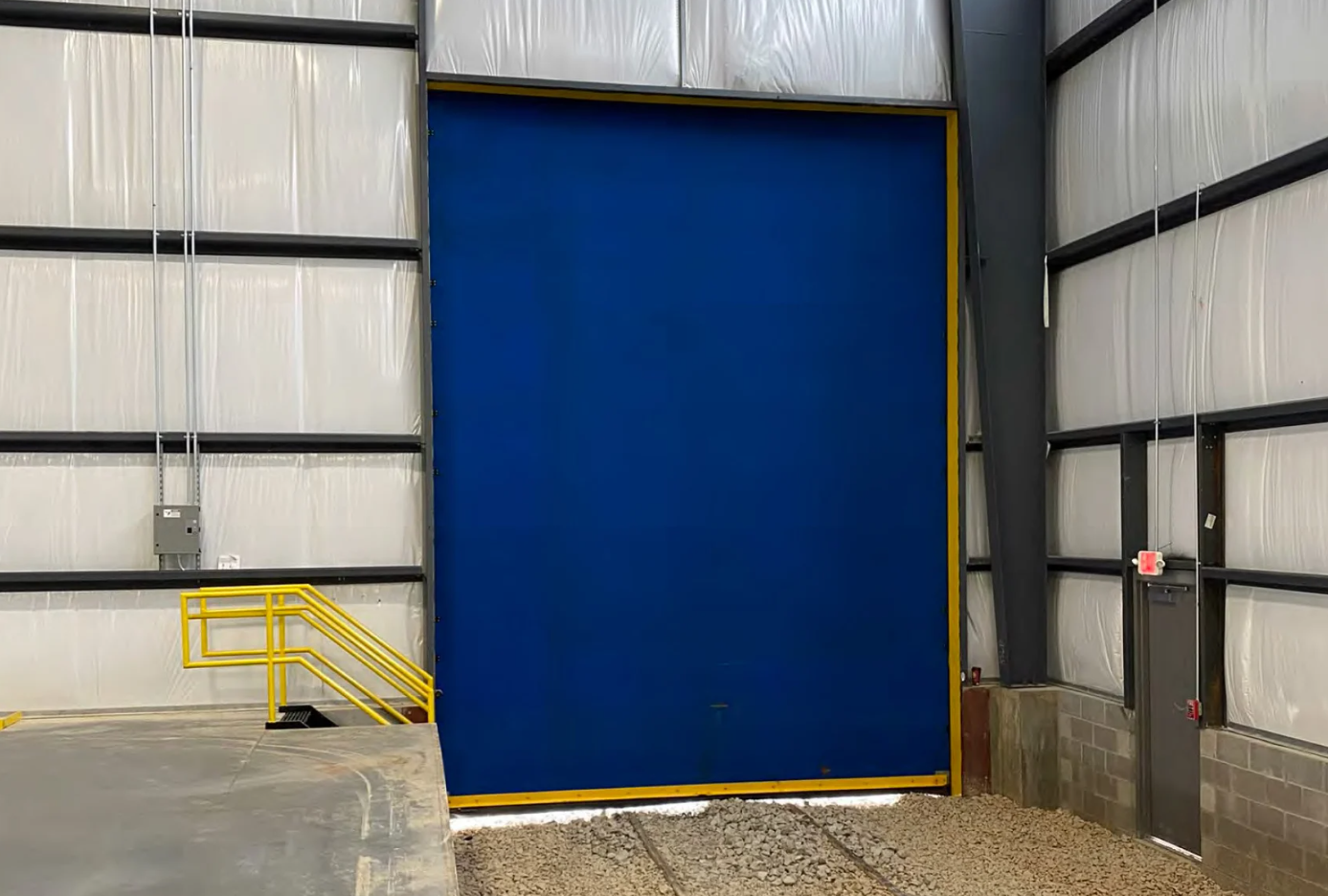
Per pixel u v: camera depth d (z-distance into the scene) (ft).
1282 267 16.63
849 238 22.71
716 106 22.06
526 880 17.44
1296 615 16.30
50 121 19.12
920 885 17.08
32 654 18.84
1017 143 22.82
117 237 19.12
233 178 19.74
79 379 19.15
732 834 19.72
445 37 20.47
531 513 21.31
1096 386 21.45
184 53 19.54
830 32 22.21
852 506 22.68
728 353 22.22
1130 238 20.34
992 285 22.72
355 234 20.20
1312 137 16.05
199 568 19.43
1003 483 22.79
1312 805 15.52
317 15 20.01
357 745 16.53
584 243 21.61
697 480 22.08
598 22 21.17
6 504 18.84
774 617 22.35
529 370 21.34
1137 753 19.70
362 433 20.18
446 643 20.85
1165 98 19.36
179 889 10.37
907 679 22.84
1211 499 18.10
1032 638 22.90
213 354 19.65
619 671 21.70
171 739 16.92
